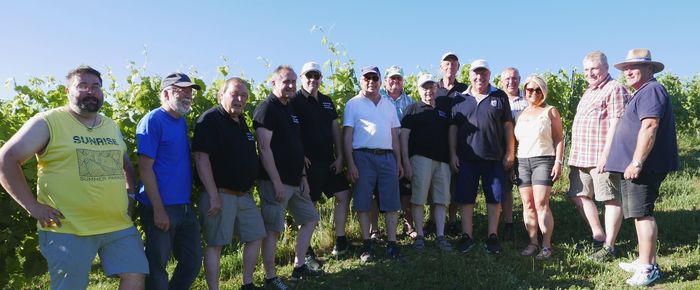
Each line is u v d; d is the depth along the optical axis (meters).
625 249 5.69
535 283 4.86
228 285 5.04
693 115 15.05
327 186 5.67
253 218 4.50
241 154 4.27
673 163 4.58
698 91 15.50
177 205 3.98
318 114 5.32
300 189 5.04
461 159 5.82
